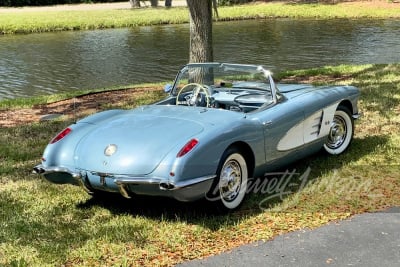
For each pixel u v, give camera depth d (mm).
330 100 5902
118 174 4277
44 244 4113
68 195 5238
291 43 24188
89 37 28500
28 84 16531
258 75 5543
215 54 21469
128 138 4496
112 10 43594
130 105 10352
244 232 4277
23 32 31484
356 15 36125
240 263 3764
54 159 4676
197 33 10688
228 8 42344
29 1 52344
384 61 18562
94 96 11969
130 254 3938
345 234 4191
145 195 4344
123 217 4645
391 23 31469
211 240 4152
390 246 3971
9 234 4301
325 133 5867
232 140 4520
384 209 4680
